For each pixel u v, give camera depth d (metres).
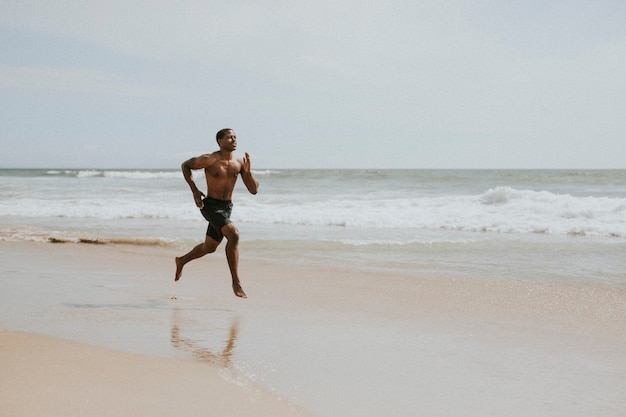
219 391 3.04
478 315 5.12
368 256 8.91
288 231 12.35
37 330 4.28
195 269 7.79
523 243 10.22
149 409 2.73
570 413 2.88
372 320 4.89
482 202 16.80
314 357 3.75
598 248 9.70
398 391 3.14
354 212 15.27
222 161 5.67
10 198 20.33
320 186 29.16
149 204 17.84
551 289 6.32
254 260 8.54
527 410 2.91
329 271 7.55
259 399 2.95
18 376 3.12
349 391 3.12
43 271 7.51
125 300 5.64
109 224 13.67
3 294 5.83
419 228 12.98
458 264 8.14
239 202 18.94
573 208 14.02
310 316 5.04
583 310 5.33
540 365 3.68
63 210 16.11
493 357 3.84
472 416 2.82
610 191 24.77
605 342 4.26
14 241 10.63
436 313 5.20
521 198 16.33
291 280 6.93
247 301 5.71
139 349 3.83
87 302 5.49
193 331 4.41
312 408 2.86
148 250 9.70
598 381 3.37
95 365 3.39
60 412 2.61
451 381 3.33
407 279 6.95
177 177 41.47
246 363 3.58
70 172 58.31
